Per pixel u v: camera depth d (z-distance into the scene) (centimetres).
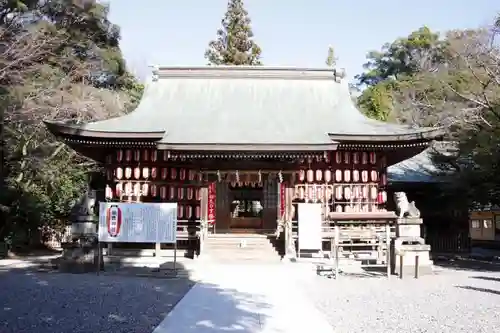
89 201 1947
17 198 2728
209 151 2202
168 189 2448
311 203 2338
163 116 2605
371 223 1958
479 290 1477
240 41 5256
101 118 3381
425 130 2275
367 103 4622
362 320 1030
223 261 2162
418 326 975
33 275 1797
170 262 2122
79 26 4234
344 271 1953
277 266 2019
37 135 2984
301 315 1081
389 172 3238
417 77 4525
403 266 1816
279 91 2856
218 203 2842
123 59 4650
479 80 2506
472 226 4481
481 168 2408
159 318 1053
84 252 1888
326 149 2181
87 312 1116
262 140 2245
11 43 3069
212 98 2806
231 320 1027
